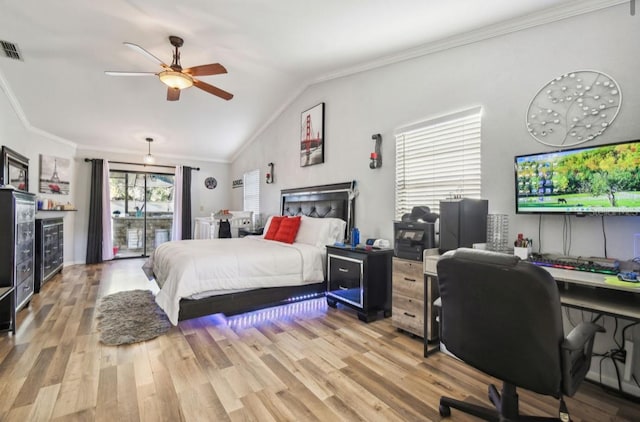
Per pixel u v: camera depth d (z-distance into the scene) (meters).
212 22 2.67
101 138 5.57
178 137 5.83
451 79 2.73
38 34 2.85
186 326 2.75
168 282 2.64
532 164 2.11
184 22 2.69
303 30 2.72
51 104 4.21
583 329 1.22
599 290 1.72
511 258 1.15
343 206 3.76
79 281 4.39
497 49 2.41
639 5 1.79
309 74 3.89
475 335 1.29
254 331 2.65
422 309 2.45
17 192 2.78
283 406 1.64
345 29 2.66
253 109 5.00
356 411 1.60
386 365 2.08
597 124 1.92
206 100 4.56
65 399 1.67
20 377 1.89
